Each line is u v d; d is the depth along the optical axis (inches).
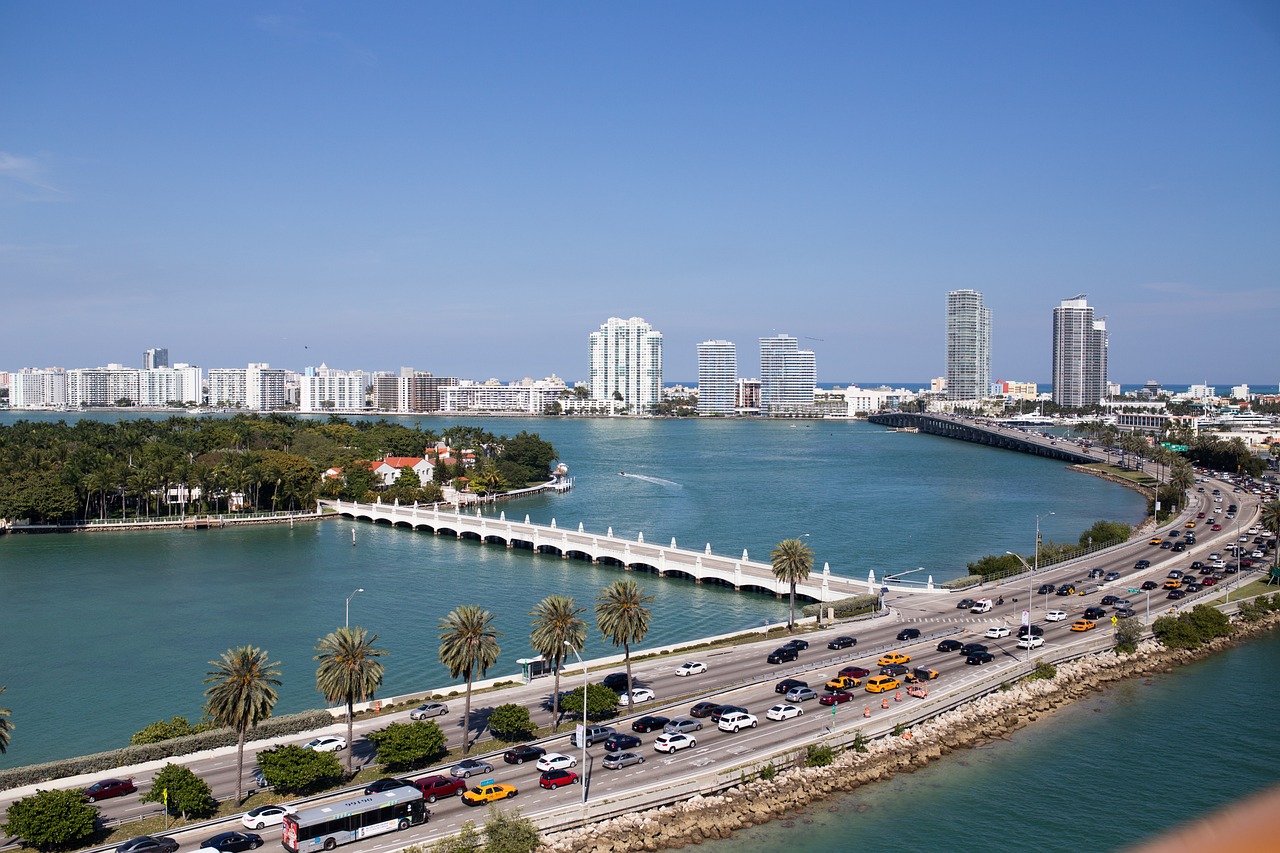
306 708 5236.2
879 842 3708.2
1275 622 6899.6
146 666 6008.9
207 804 3659.0
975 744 4694.9
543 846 3501.5
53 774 3988.7
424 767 4099.4
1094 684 5565.9
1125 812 3996.1
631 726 4559.5
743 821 3826.3
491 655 4274.1
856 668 5315.0
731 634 6387.8
